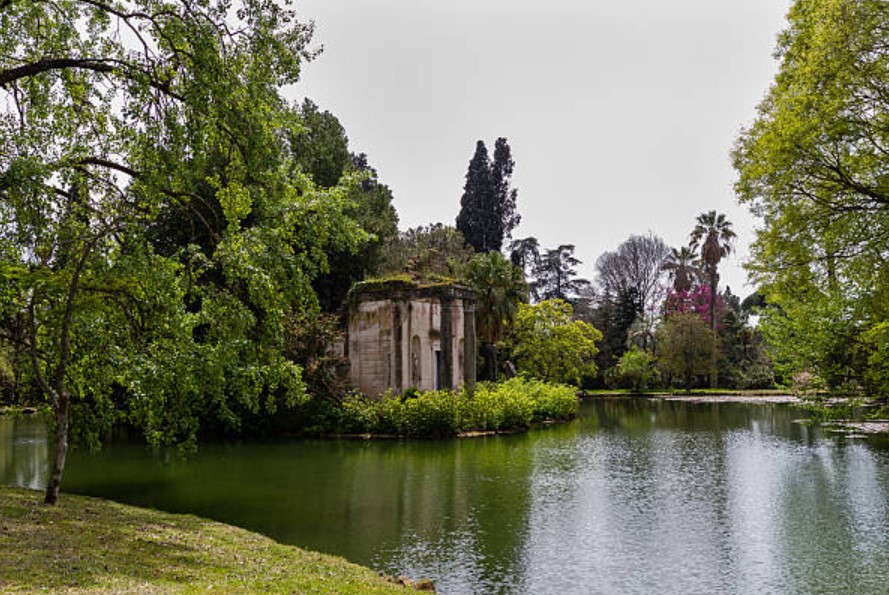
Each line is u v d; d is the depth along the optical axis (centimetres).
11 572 737
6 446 2911
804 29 1231
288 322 3291
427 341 4112
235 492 1806
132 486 1900
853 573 1145
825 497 1762
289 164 1531
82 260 1193
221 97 1210
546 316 6134
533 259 10456
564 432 3466
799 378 2166
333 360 3394
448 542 1319
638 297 8594
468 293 3919
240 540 1095
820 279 1311
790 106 1179
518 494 1806
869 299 1332
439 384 4234
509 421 3522
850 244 1237
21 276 1188
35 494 1354
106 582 732
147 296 1337
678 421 4053
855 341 1703
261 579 834
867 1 1048
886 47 1067
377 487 1895
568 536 1375
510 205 7975
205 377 1374
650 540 1351
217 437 3234
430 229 6644
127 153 1382
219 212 2980
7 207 1069
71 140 1341
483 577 1116
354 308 3888
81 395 1498
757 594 1051
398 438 3142
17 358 1588
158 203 1291
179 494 1778
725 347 7612
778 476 2088
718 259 7275
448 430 3216
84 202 1282
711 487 1914
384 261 4728
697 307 8000
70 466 2300
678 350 6731
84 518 1117
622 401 6194
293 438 3183
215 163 2055
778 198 1277
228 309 1403
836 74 1081
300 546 1268
